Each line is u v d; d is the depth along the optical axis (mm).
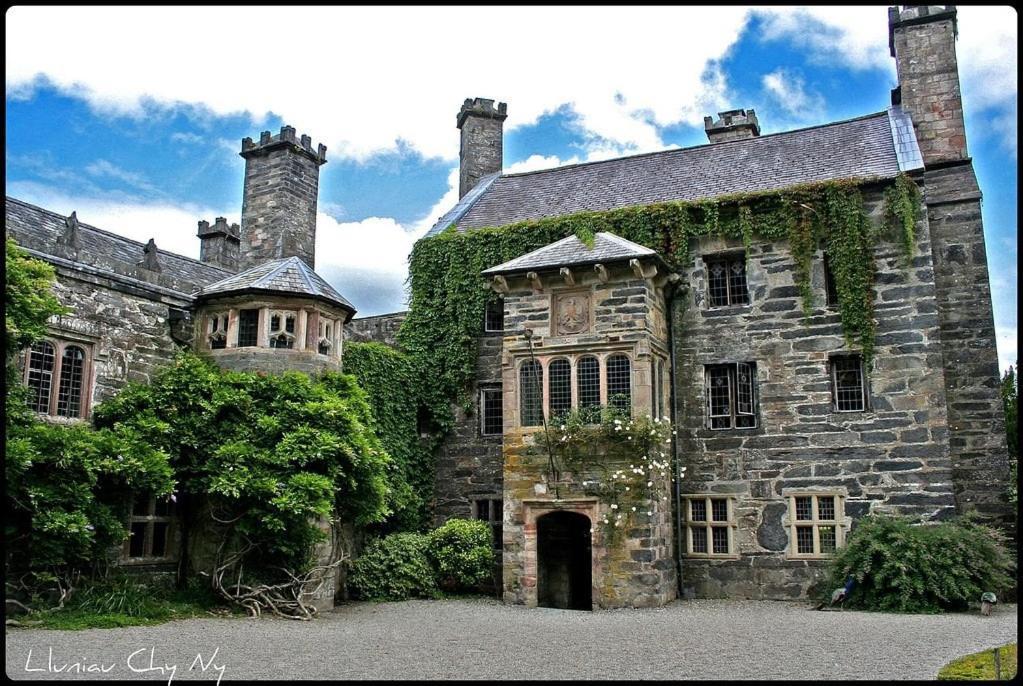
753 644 11617
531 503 18297
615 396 18297
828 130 22750
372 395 20453
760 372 19656
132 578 15500
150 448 14961
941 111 21359
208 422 16031
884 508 18219
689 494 19688
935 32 21875
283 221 23172
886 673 9258
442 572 19703
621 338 18297
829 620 14492
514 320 19297
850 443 18688
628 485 17625
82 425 14945
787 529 18859
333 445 15805
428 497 22016
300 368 17562
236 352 17344
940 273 20078
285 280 17844
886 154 20469
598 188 24031
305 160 24109
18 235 15023
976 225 20016
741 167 22484
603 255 18734
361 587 18641
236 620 14281
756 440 19406
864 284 18969
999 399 19078
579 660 10305
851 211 19234
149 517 16078
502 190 25812
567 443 18172
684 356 20250
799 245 19625
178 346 17844
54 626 12188
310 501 15094
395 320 24516
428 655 10641
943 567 15867
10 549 13266
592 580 17531
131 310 16906
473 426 22125
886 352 18719
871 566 16484
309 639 12031
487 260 22500
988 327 19453
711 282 20641
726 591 19016
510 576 18219
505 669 9633
